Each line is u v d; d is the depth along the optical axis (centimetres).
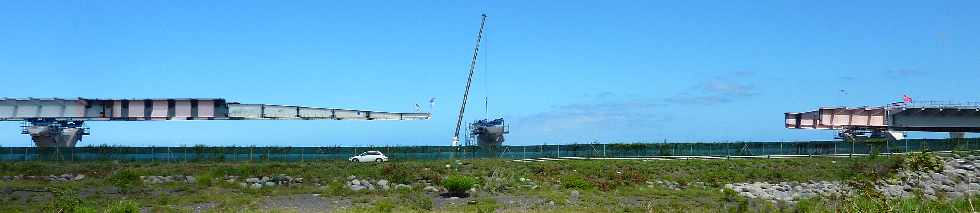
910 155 7244
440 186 5784
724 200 5106
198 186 5594
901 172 6819
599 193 5450
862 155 7712
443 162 6925
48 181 5781
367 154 7269
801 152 7956
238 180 5975
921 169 6881
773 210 4397
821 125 9800
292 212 4125
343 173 6175
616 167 6856
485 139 9112
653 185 6150
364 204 4609
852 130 9338
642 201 4909
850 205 2583
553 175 6494
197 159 6981
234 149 7106
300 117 7888
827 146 7962
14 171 6091
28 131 7225
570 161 7206
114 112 7494
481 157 7612
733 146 7956
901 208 2506
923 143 7938
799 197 5359
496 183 5750
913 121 8856
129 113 7494
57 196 4519
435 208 4409
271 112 7781
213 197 4866
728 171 6819
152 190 5272
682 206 4572
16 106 7450
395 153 7525
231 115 7638
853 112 9438
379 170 6284
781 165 7112
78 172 6153
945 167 7000
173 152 6962
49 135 7275
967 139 8019
